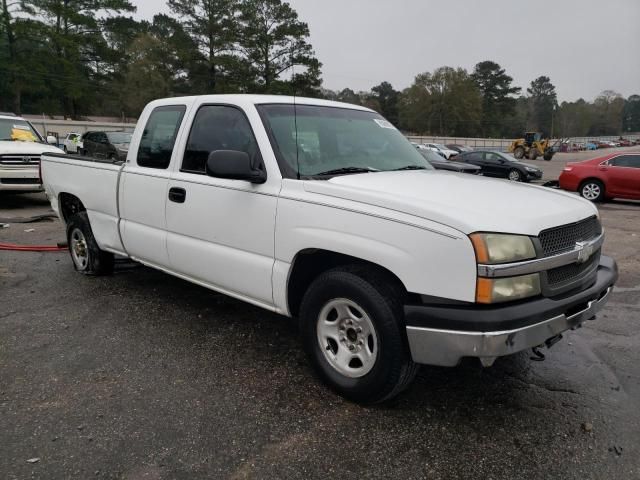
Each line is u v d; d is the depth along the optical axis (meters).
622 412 3.13
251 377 3.47
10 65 52.56
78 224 5.46
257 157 3.49
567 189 15.32
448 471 2.57
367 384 2.99
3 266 6.05
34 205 11.23
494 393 3.33
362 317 3.02
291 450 2.71
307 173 3.39
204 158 3.90
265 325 4.39
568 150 77.81
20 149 10.44
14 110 56.56
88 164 5.15
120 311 4.64
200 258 3.91
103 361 3.67
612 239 8.85
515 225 2.66
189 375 3.49
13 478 2.45
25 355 3.74
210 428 2.88
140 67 67.88
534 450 2.74
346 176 3.34
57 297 4.98
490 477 2.54
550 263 2.75
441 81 108.50
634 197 14.16
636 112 164.50
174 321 4.43
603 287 3.18
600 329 4.48
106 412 3.02
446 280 2.62
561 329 2.84
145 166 4.45
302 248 3.17
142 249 4.55
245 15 55.91
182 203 3.99
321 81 57.03
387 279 2.93
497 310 2.58
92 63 62.81
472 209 2.72
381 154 3.97
